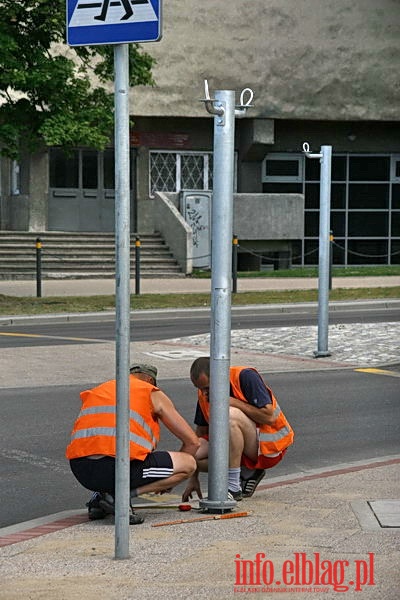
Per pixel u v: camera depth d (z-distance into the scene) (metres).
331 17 61.25
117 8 9.56
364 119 62.34
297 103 61.34
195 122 61.91
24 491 14.05
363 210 65.44
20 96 51.50
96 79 56.56
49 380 23.42
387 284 49.88
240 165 63.12
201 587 8.88
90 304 40.47
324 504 12.23
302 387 22.53
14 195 60.56
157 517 12.02
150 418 12.30
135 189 61.25
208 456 12.34
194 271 56.25
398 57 62.34
